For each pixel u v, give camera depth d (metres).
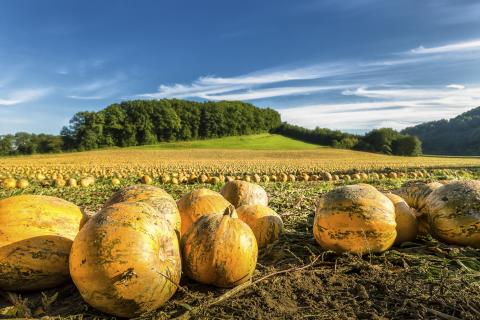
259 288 0.86
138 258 0.71
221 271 0.84
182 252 0.87
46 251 0.84
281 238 1.27
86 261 0.71
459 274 0.91
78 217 0.93
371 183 3.91
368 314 0.75
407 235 1.13
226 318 0.74
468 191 1.09
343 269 0.97
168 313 0.77
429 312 0.75
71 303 0.83
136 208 0.79
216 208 1.15
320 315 0.75
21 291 0.86
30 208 0.87
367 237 1.02
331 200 1.07
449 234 1.08
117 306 0.72
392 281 0.88
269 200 2.26
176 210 1.02
